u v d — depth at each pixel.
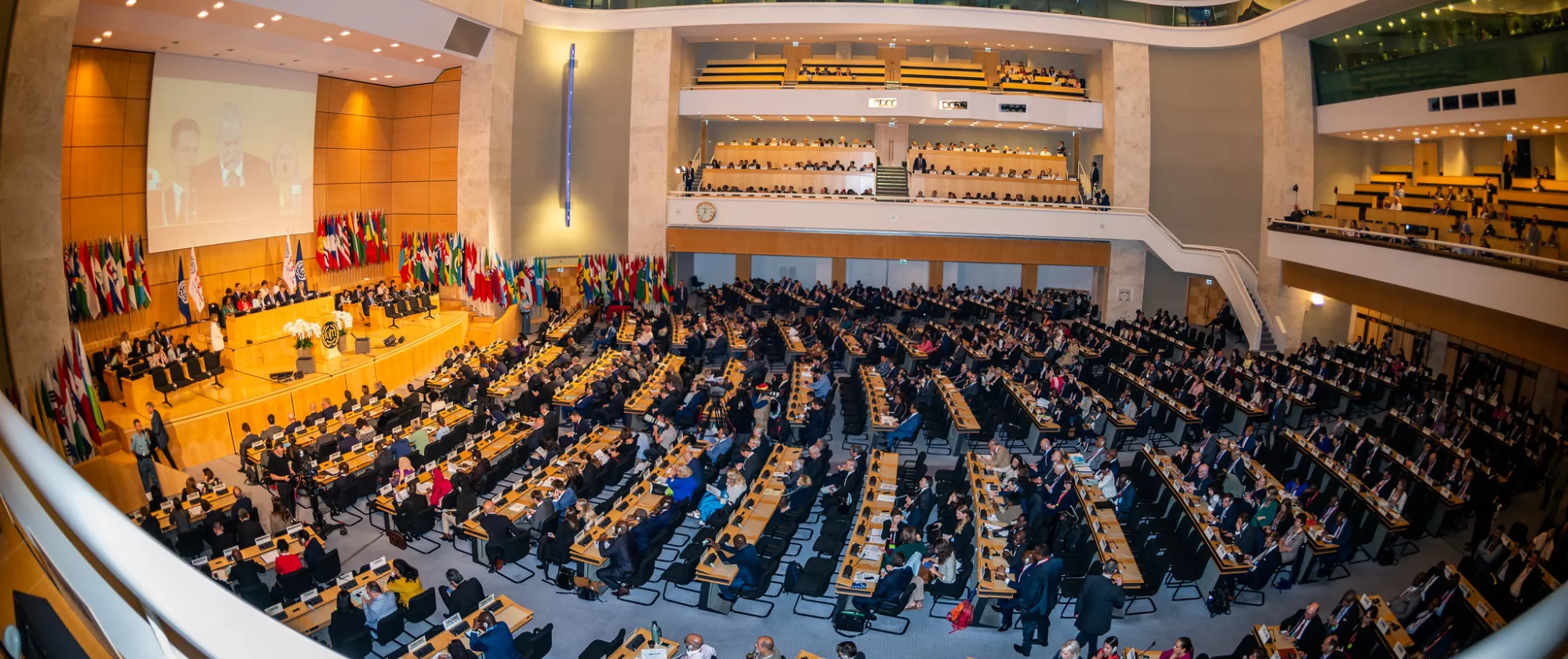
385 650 13.24
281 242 29.09
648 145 35.22
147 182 23.83
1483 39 24.73
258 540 14.89
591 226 35.88
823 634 13.71
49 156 14.69
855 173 36.56
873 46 38.94
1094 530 15.10
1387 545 15.91
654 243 35.84
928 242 36.62
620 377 23.22
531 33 33.38
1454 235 21.67
